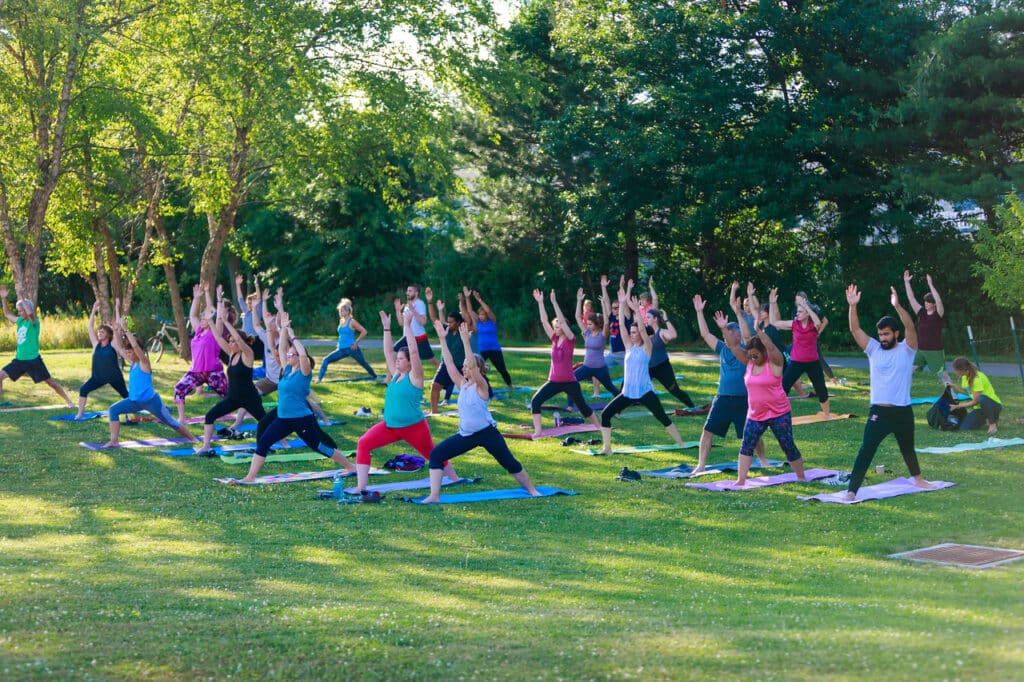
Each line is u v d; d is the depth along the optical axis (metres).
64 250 28.72
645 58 33.69
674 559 8.73
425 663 5.32
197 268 52.56
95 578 7.84
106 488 12.56
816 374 17.27
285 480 12.95
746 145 32.91
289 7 25.56
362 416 18.27
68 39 23.61
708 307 37.84
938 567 8.10
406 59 27.52
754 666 4.95
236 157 27.86
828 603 6.73
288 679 5.12
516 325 42.88
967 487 11.53
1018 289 23.77
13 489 12.54
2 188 24.83
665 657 5.22
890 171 32.56
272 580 7.96
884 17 32.41
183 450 15.27
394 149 28.23
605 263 41.59
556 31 36.59
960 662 4.76
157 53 26.61
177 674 5.18
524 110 39.12
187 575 8.07
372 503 11.56
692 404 18.77
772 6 32.34
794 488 11.86
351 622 6.29
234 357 14.80
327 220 51.38
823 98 32.19
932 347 21.44
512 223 41.12
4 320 38.47
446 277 46.78
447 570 8.38
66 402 20.22
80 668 5.22
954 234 32.50
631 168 33.97
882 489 11.52
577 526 10.26
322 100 26.30
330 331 50.00
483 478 13.02
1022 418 16.66
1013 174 27.95
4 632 5.94
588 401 20.09
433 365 24.30
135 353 15.48
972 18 28.80
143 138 26.27
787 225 33.31
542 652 5.46
